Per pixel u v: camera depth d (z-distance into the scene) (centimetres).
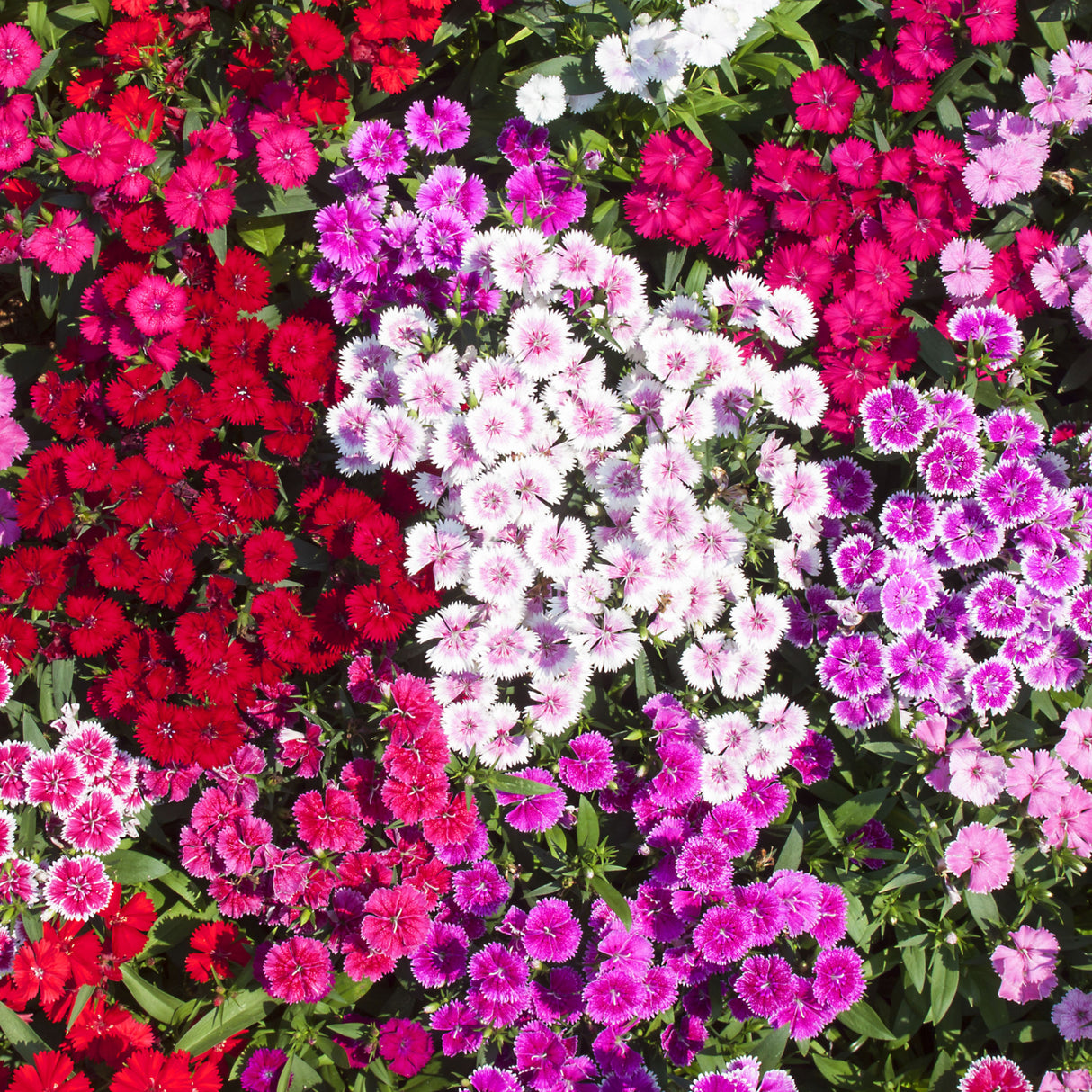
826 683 129
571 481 130
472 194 134
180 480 130
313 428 130
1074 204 140
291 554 127
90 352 134
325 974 127
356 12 133
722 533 128
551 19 135
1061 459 133
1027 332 139
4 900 128
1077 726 129
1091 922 132
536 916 127
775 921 126
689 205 133
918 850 128
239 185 136
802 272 134
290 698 130
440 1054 129
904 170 134
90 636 129
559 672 127
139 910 129
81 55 141
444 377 127
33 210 135
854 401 133
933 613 131
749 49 137
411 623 128
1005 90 141
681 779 127
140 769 131
